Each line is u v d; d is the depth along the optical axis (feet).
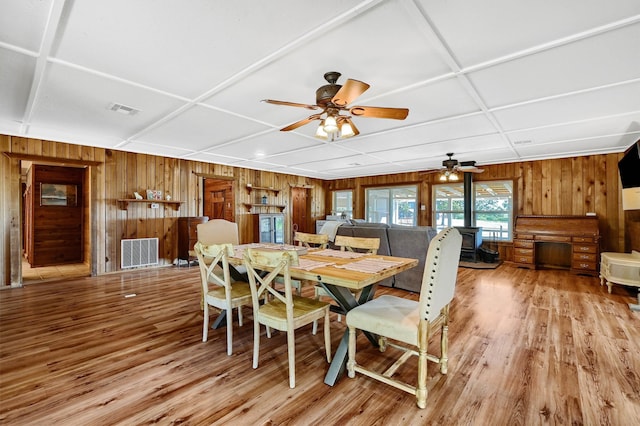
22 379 6.80
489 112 10.56
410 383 6.77
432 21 5.65
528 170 20.57
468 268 19.27
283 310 7.27
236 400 6.13
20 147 14.51
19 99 9.41
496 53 6.75
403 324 6.15
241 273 10.60
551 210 19.76
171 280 16.05
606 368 7.26
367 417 5.65
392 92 8.91
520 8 5.26
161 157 19.42
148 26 5.80
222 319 9.91
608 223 17.95
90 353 8.04
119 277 16.66
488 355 7.96
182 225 19.74
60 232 20.63
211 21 5.65
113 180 17.48
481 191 22.79
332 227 17.07
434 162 21.34
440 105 9.94
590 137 14.03
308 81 8.21
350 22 5.67
